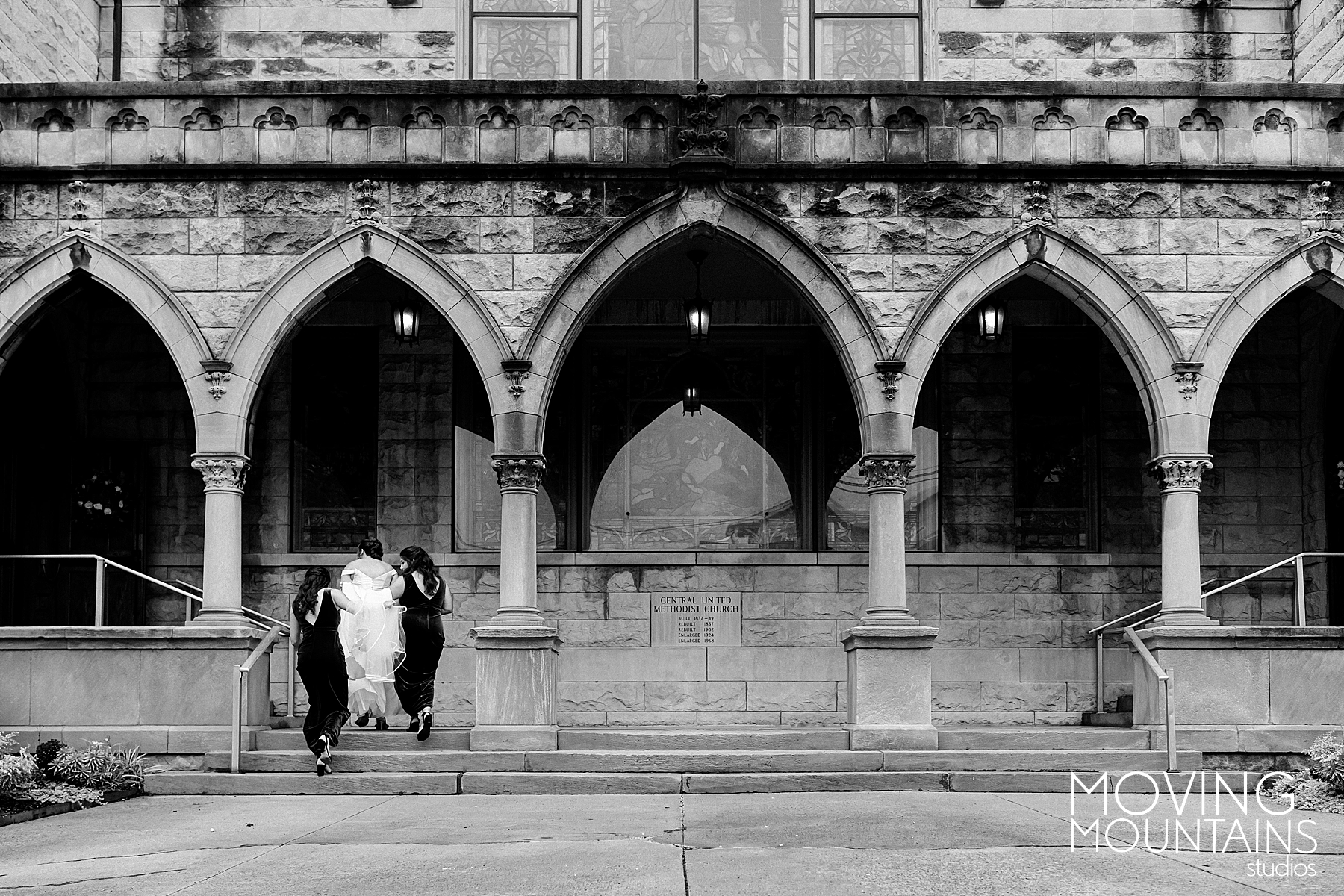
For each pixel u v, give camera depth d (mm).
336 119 14516
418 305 16844
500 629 13711
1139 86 14562
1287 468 17094
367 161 14453
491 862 8812
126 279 14383
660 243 14406
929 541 16984
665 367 17391
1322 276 14492
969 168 14422
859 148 14508
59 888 8250
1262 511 17047
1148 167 14453
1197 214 14500
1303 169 14469
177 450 17062
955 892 7871
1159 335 14359
